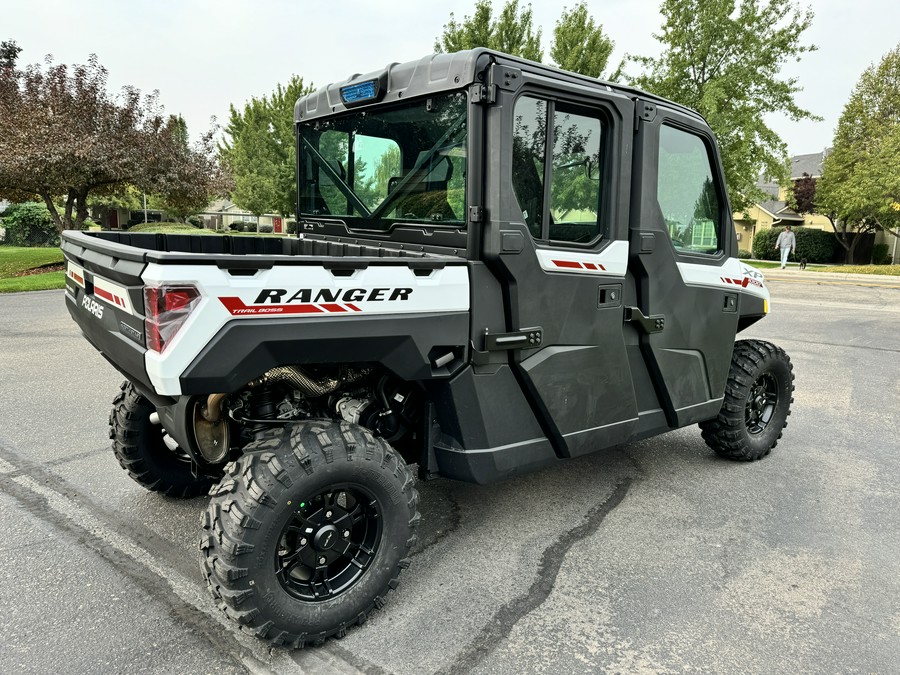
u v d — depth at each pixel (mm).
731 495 3648
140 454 3191
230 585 2047
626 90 2863
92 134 14453
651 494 3646
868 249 30531
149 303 1903
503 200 2449
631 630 2381
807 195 34688
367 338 2236
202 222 36281
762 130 15039
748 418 4145
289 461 2113
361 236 3148
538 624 2404
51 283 11883
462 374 2551
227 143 32125
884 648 2301
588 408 2975
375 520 2379
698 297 3430
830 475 3984
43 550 2848
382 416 2723
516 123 2480
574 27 14234
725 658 2230
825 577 2781
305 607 2189
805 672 2166
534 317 2662
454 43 14242
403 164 2799
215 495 2133
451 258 2438
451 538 3078
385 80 2727
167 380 1880
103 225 29281
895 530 3242
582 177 2779
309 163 3508
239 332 1979
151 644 2238
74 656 2160
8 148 13547
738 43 15273
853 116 28219
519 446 2779
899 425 5062
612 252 2904
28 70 14938
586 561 2881
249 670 2123
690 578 2752
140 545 2914
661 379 3324
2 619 2346
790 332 9234
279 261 2035
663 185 3133
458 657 2209
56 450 4039
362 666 2156
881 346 8234
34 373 5895
